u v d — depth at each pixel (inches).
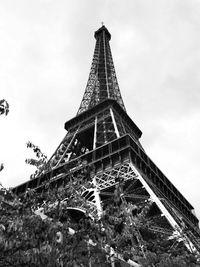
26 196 951.6
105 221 986.7
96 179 2741.1
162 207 2043.6
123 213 1104.8
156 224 1957.4
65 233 872.9
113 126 3796.8
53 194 972.6
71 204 1006.4
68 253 788.0
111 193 2342.5
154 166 3287.4
